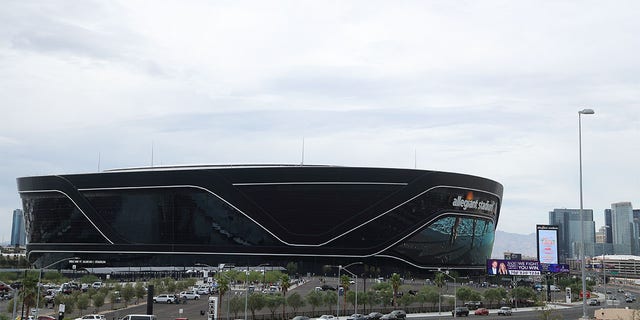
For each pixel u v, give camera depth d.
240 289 148.38
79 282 171.25
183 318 94.56
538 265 191.62
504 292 152.50
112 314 106.00
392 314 107.94
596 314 75.50
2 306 113.25
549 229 191.75
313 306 113.69
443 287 181.88
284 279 122.88
